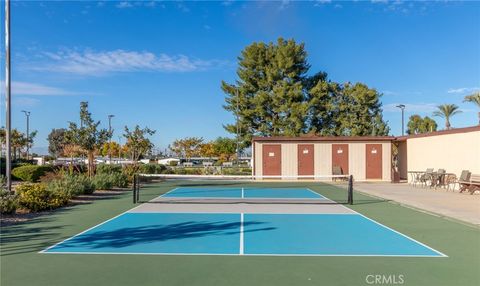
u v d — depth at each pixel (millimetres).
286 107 47438
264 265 7922
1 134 49062
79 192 20016
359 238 10453
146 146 33094
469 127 22078
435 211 15219
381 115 53031
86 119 25766
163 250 9086
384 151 32562
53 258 8414
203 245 9578
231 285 6797
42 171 30484
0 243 9805
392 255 8727
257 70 50281
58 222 12805
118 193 22438
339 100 52156
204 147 72562
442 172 24750
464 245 9688
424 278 7203
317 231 11367
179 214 14570
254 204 17547
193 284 6836
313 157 32594
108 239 10258
